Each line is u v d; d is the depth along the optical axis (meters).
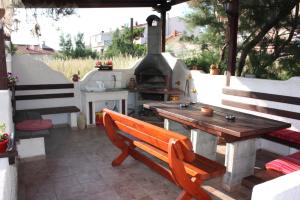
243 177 3.06
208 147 3.69
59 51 9.98
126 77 6.46
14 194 2.54
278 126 2.87
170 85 6.34
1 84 2.91
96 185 3.09
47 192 2.93
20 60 5.13
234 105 4.89
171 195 2.90
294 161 2.68
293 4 5.53
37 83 5.33
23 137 3.57
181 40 8.32
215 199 2.85
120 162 3.61
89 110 5.48
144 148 3.14
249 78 4.60
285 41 6.17
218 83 5.25
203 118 3.16
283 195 1.35
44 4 3.97
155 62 6.27
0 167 1.87
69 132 5.16
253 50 6.80
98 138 4.80
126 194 2.91
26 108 5.29
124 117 3.06
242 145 3.00
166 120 4.18
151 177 3.30
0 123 2.46
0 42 2.88
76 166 3.60
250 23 6.39
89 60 7.61
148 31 6.39
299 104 3.87
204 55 7.90
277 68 6.66
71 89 5.64
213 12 7.21
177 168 2.41
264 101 4.36
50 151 4.15
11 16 2.62
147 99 6.37
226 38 6.99
